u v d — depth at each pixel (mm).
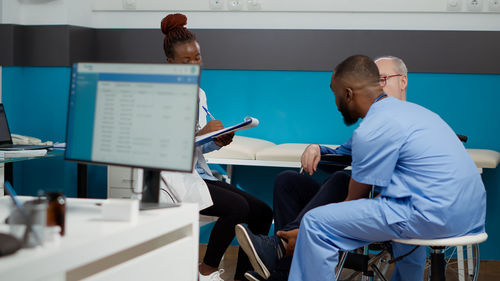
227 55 4051
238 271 3117
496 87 3836
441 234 2059
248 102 4078
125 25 4223
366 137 2143
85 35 4152
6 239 990
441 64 3850
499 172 3822
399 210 2082
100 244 1142
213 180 3023
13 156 2949
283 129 4059
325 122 4012
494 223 3844
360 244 2209
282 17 4023
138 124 1506
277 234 2570
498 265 3803
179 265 1479
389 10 3898
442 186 2049
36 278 978
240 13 4066
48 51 4055
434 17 3883
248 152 3525
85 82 1591
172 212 1443
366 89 2342
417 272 2637
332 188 2551
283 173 2873
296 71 4020
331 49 3945
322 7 3961
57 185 4137
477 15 3842
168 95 1471
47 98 4109
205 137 2223
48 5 4055
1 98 3994
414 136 2129
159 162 1472
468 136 3875
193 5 4086
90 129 1572
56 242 1095
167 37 2719
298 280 2217
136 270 1279
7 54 4004
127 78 1525
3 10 3992
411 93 3910
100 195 4227
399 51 3881
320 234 2166
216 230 2768
